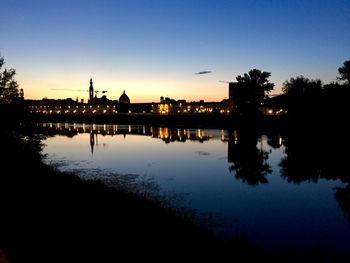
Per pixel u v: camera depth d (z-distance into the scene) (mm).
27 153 24609
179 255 9570
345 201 20688
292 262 11664
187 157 40812
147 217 12695
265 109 126375
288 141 59250
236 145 54531
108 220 11852
